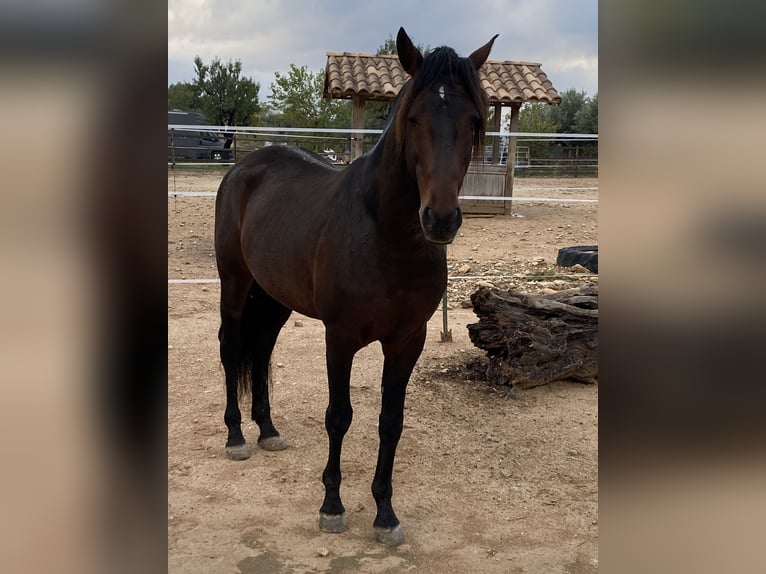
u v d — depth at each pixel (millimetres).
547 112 33688
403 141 2205
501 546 2605
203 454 3385
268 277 3043
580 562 2492
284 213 2973
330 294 2514
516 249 9438
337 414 2633
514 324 4207
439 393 4230
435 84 2113
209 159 24391
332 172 3066
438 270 2490
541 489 3086
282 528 2701
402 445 3518
